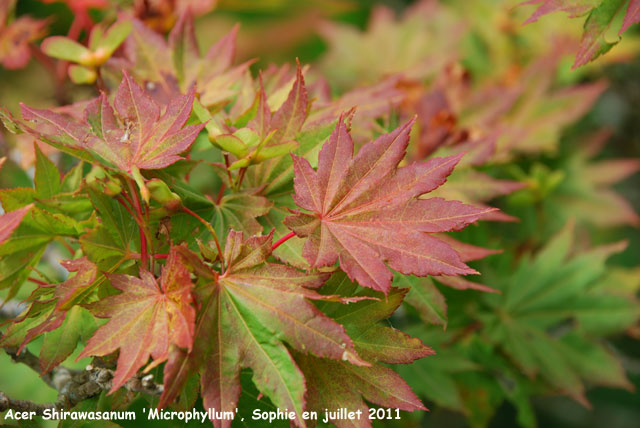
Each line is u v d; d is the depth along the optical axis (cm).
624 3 55
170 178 55
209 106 59
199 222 55
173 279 51
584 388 69
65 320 55
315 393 53
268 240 52
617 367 68
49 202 56
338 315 54
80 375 55
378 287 51
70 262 53
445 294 68
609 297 70
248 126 55
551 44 86
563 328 78
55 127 54
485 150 63
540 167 77
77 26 68
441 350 68
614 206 85
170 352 50
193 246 54
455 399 67
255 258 52
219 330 51
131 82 54
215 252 53
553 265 71
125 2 67
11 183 67
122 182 53
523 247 78
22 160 63
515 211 85
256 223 55
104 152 53
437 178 53
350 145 53
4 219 51
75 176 58
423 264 52
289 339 51
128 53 62
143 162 53
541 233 81
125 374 50
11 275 55
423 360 68
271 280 52
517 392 69
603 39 55
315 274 52
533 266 71
